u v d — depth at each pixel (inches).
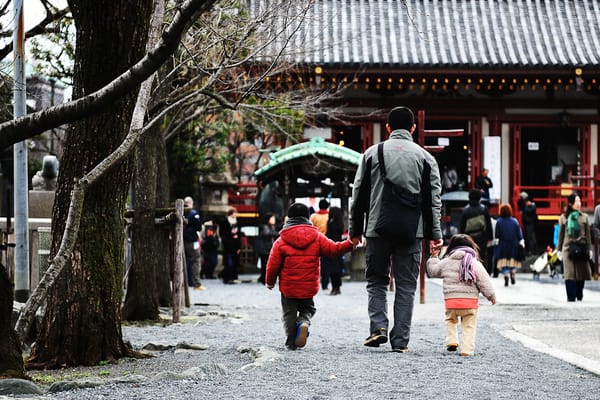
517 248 1217.4
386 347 575.2
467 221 1119.6
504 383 441.1
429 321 758.5
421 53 1861.5
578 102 1907.0
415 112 1900.8
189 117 973.8
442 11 1994.3
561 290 1150.3
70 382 421.1
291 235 571.5
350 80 1798.7
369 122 1882.4
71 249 427.5
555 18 1998.0
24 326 426.6
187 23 390.6
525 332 689.6
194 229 1232.8
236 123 1593.3
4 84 698.8
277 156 1472.7
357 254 1430.9
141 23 505.4
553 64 1787.6
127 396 394.0
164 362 532.1
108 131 514.3
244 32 765.3
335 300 1050.1
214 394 398.9
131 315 794.8
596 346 613.6
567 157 2123.5
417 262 551.5
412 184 542.3
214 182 1681.8
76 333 524.7
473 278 545.3
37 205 908.0
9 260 713.0
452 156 2049.7
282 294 576.4
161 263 893.8
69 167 520.7
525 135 2128.4
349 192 1493.6
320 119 1839.3
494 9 2009.1
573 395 414.0
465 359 522.0
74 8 505.4
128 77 393.7
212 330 714.8
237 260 1406.3
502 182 1911.9
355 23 1935.3
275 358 510.9
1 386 402.0
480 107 1900.8
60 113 400.8
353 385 425.4
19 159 682.8
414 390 414.0
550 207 1899.6
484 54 1888.5
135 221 806.5
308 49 1306.6
